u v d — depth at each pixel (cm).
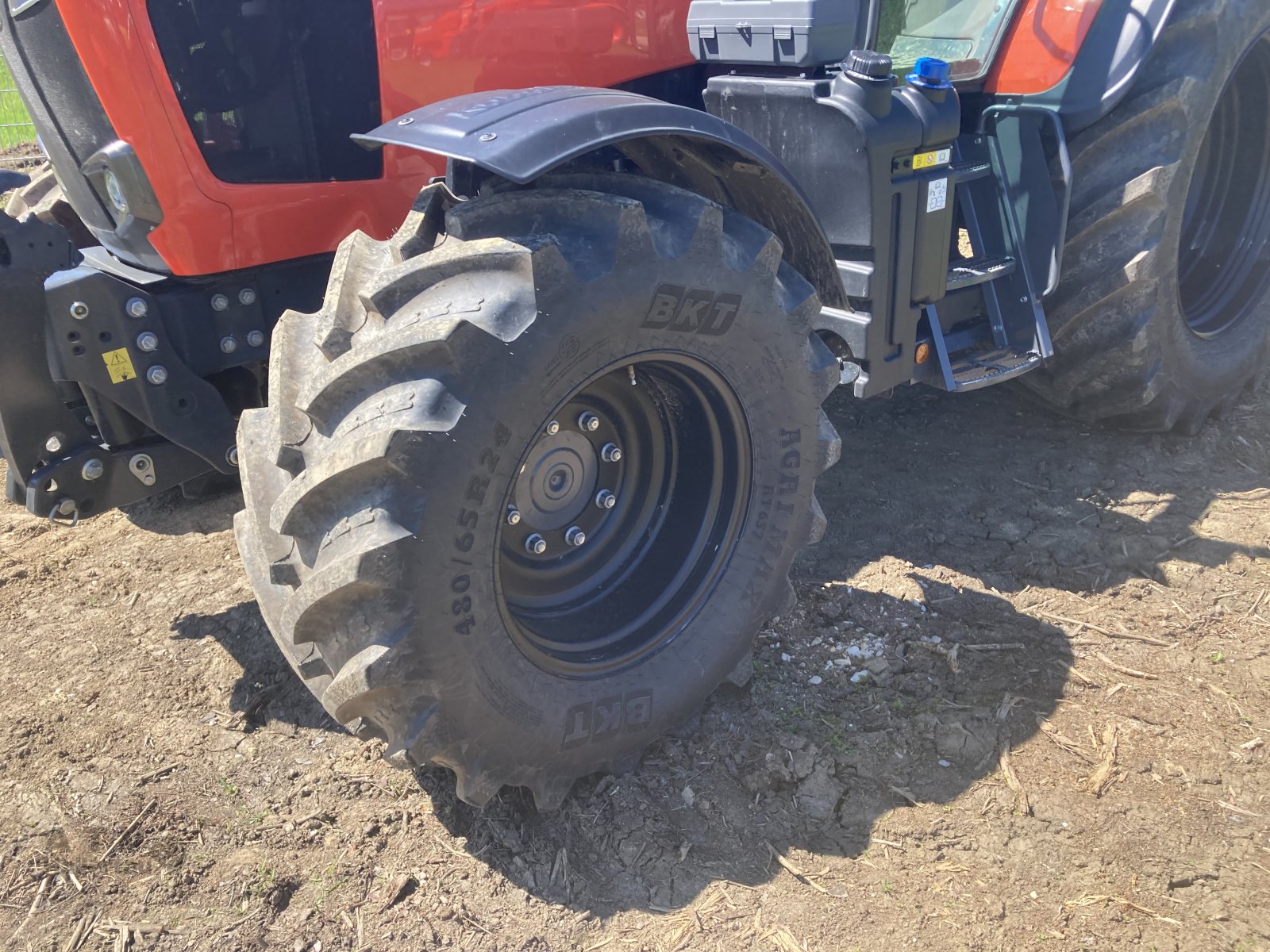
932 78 293
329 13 259
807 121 290
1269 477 376
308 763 253
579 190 212
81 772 250
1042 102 327
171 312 262
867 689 274
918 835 231
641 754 253
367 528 188
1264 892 215
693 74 333
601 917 213
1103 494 362
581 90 216
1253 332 404
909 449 395
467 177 216
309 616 196
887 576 318
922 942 206
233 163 258
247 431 227
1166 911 212
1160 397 375
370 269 212
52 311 246
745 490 252
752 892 218
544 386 199
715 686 257
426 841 230
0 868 225
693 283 214
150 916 213
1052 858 225
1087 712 264
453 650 201
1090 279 347
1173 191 334
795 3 275
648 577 258
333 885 220
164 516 362
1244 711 264
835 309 295
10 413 255
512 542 239
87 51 235
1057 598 309
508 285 194
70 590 321
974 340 344
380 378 193
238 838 232
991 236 343
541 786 230
